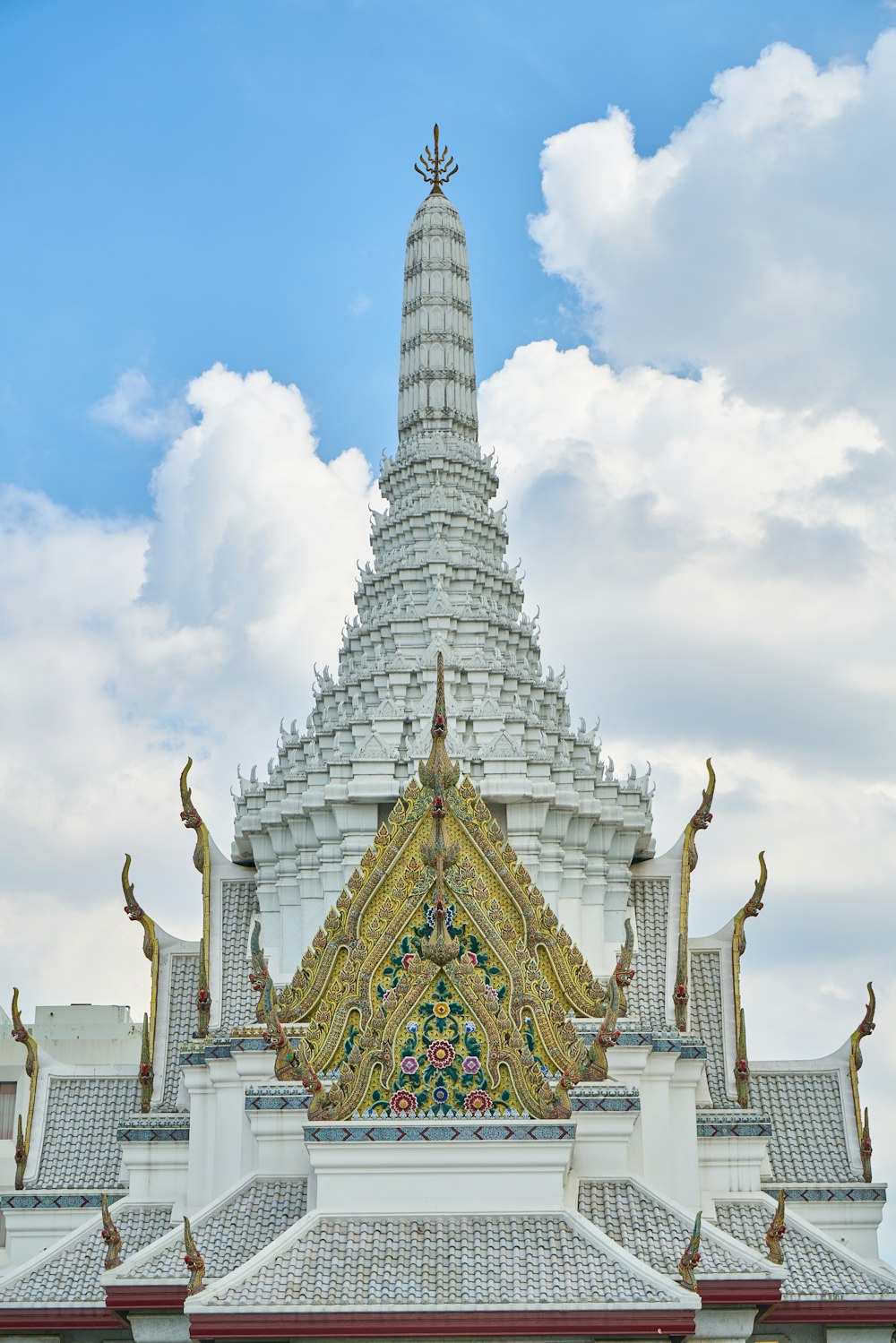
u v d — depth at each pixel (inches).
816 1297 1405.0
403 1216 1277.1
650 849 1955.0
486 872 1427.2
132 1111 1739.7
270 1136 1379.2
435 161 2477.9
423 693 1920.5
